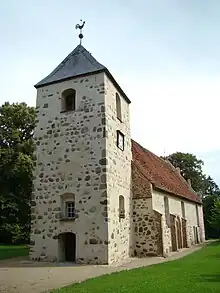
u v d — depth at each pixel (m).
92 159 16.55
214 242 32.50
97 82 17.48
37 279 10.72
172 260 15.75
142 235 19.03
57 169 17.23
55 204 16.80
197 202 33.34
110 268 13.60
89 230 15.70
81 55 19.22
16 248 25.55
